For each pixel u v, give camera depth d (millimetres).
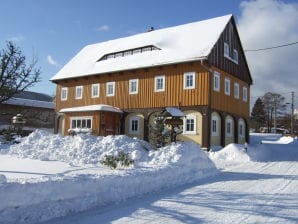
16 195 7566
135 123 30016
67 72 36094
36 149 18141
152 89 28891
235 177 13984
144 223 7438
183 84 27156
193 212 8336
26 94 56594
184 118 26906
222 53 28703
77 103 34562
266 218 7859
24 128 42625
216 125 27766
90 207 8641
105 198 9258
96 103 32812
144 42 32625
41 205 7945
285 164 18391
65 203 8328
